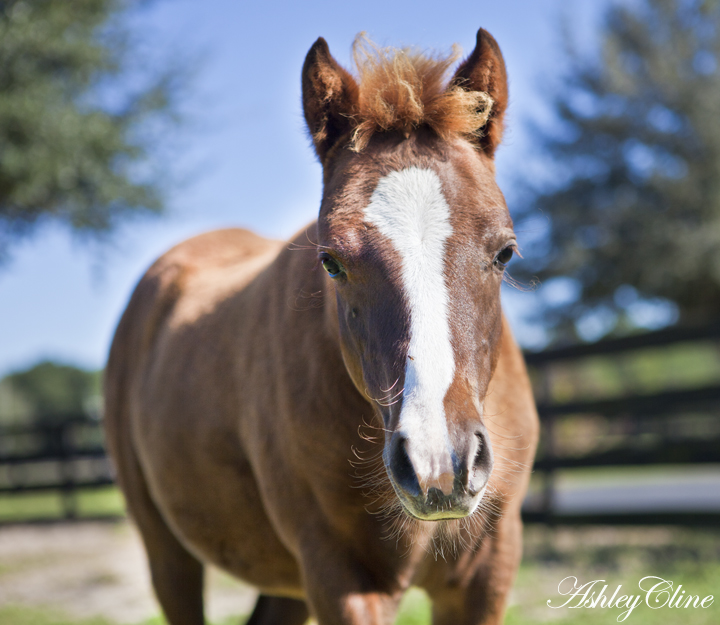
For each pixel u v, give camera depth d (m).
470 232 1.78
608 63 17.55
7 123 8.66
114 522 9.16
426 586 2.29
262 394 2.39
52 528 9.34
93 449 9.65
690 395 5.67
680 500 8.41
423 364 1.66
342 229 1.82
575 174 18.38
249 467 2.54
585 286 18.06
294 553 2.30
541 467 6.42
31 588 5.99
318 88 2.14
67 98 9.59
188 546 2.95
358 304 1.84
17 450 13.33
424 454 1.58
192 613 3.20
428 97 1.99
